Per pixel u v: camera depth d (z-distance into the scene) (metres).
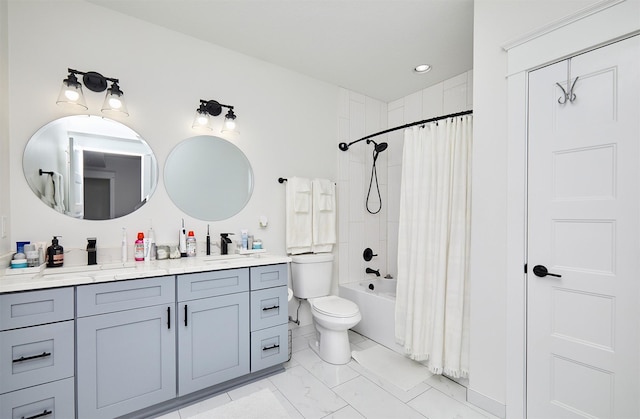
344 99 3.08
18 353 1.26
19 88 1.65
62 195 1.76
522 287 1.52
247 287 1.90
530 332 1.50
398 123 3.33
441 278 1.98
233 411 1.66
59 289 1.34
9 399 1.24
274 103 2.62
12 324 1.25
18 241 1.63
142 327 1.54
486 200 1.65
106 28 1.90
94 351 1.42
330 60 2.55
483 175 1.67
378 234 3.33
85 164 1.83
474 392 1.71
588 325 1.33
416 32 2.14
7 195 1.59
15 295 1.25
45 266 1.64
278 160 2.64
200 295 1.72
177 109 2.15
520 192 1.52
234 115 2.31
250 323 1.91
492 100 1.63
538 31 1.44
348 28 2.11
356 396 1.81
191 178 2.21
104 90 1.88
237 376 1.85
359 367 2.17
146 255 1.92
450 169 2.02
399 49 2.37
